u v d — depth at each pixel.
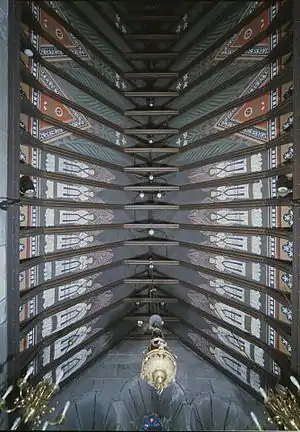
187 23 9.17
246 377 8.18
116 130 9.57
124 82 9.62
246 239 8.16
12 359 6.25
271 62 7.29
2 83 6.07
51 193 7.87
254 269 7.98
